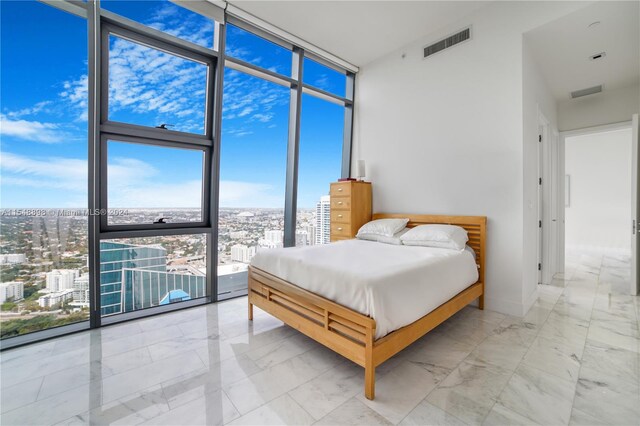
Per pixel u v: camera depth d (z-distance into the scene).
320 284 1.94
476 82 3.00
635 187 3.26
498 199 2.84
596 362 1.89
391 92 3.87
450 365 1.88
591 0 2.28
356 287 1.70
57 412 1.47
